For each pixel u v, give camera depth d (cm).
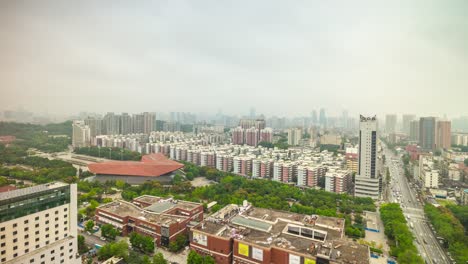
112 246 14112
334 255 11800
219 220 15775
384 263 14675
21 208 11250
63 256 12631
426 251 16488
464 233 17875
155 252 15225
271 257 12825
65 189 12962
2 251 10662
